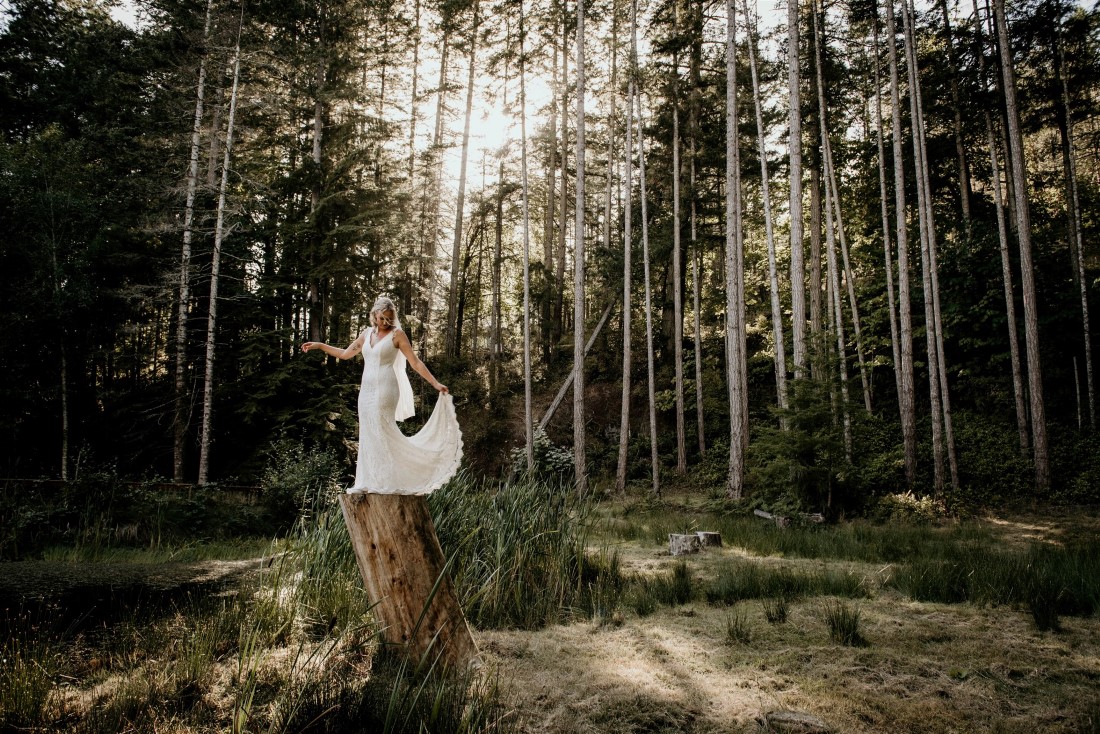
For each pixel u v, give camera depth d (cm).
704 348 2455
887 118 2097
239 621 472
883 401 1889
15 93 1981
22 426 1502
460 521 628
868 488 1354
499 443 2294
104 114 1927
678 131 2056
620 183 3009
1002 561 704
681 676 403
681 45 1856
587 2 2072
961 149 1877
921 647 454
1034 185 2089
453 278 2762
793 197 1414
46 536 948
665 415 2278
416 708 337
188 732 315
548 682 391
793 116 1423
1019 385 1425
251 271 1839
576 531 714
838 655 439
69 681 371
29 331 1453
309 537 605
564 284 3219
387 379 437
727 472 1828
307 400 1694
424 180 2717
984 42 1697
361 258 1919
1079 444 1397
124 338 1714
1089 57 1656
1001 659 424
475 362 2895
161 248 1742
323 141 2073
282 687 373
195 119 1648
